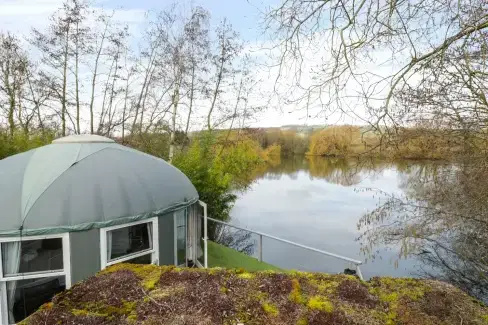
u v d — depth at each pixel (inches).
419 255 400.8
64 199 208.5
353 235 589.9
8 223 191.0
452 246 340.8
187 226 286.0
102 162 243.6
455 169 283.1
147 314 67.9
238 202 872.9
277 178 1285.7
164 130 697.6
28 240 195.6
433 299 70.7
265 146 1101.7
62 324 64.7
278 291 74.9
